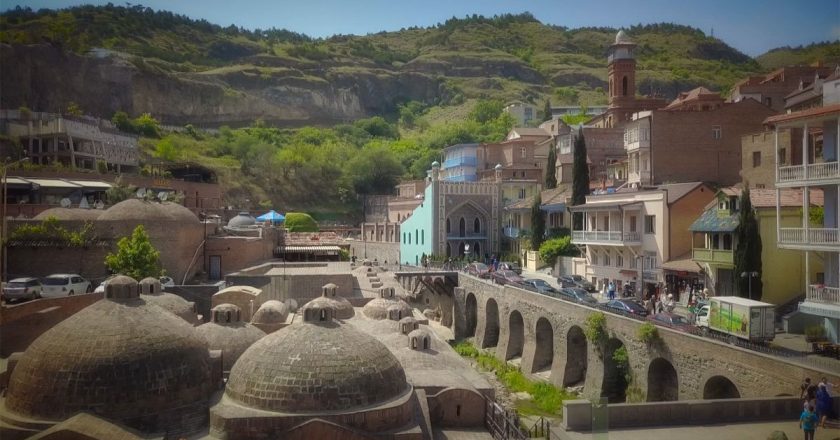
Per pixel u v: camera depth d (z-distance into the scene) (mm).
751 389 27875
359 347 24641
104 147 88750
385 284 56875
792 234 34562
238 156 134625
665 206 48844
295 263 66438
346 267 65250
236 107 168250
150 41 168125
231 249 58906
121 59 142125
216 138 145625
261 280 51875
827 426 23266
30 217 56906
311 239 86438
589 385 40656
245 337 30234
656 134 61938
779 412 24797
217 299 43531
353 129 176000
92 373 22000
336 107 191250
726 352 29328
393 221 105250
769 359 26969
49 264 48094
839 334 32000
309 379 22906
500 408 27969
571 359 44344
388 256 92562
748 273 38219
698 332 33594
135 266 45375
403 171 136375
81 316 23953
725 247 42969
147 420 22156
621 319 37750
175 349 23688
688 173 62000
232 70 176500
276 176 129125
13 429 21281
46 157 80625
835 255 33688
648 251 50938
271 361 23656
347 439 22156
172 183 86188
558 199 70688
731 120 62500
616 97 93188
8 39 112812
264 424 21938
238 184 123125
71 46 132750
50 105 116750
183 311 35500
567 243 64188
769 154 51938
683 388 32188
